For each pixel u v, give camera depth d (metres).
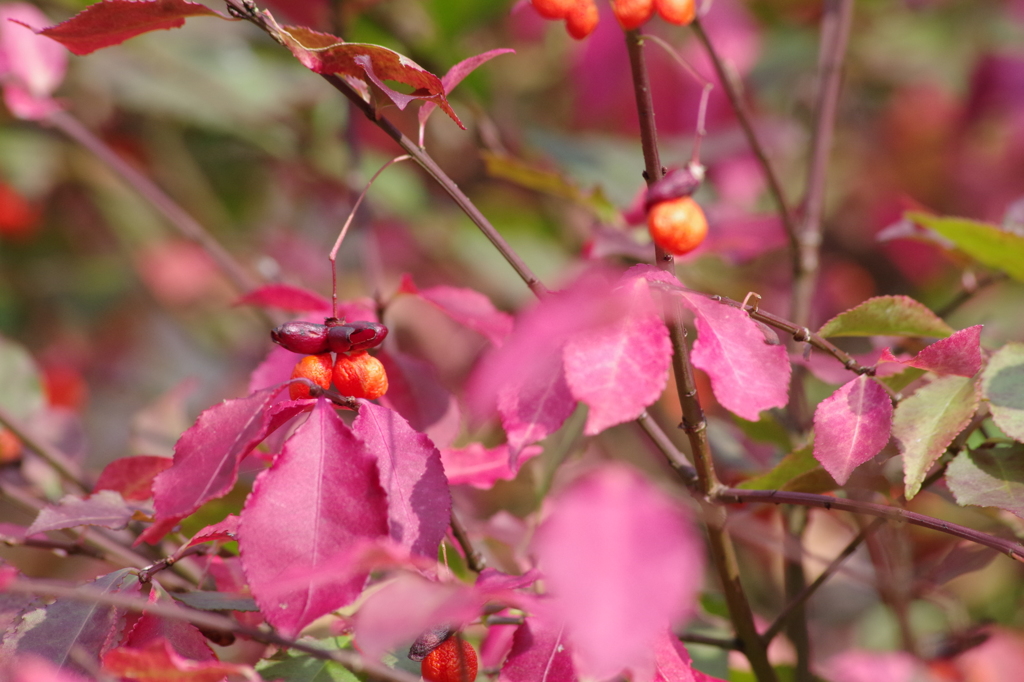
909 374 0.36
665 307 0.34
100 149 0.47
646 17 0.35
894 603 0.40
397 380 0.38
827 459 0.35
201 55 0.68
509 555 0.43
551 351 0.34
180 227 0.47
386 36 0.59
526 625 0.35
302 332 0.35
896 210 0.68
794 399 0.41
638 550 0.30
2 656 0.34
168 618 0.35
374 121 0.36
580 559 0.30
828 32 0.45
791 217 0.44
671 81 0.62
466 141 0.65
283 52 0.66
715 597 0.42
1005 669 0.40
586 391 0.33
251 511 0.33
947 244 0.42
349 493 0.34
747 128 0.43
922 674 0.40
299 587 0.33
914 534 0.41
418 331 0.64
